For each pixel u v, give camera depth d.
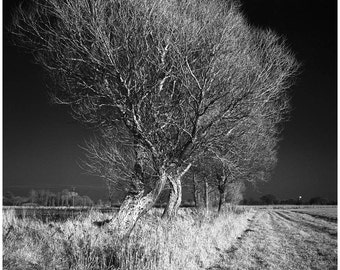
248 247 15.83
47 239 9.80
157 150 14.38
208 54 13.37
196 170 30.12
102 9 12.42
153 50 13.00
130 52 12.80
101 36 12.16
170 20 12.90
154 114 14.41
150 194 13.89
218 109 14.69
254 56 14.73
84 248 9.15
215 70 13.39
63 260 8.65
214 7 13.91
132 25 12.50
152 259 9.27
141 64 13.25
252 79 14.20
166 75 13.88
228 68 13.48
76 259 8.60
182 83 13.57
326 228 27.73
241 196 54.91
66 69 13.88
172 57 13.43
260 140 26.42
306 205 139.00
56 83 14.66
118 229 12.59
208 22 13.55
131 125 14.09
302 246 17.00
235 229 22.31
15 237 9.46
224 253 13.50
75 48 13.15
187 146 14.42
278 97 15.64
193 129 14.16
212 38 13.29
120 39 12.74
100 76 13.82
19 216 13.77
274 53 14.77
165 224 14.12
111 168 15.72
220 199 35.66
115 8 12.74
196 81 13.34
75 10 12.34
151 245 10.23
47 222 12.80
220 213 30.23
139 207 13.56
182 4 13.67
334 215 51.22
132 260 8.78
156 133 14.55
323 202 142.88
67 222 12.45
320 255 14.51
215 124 14.80
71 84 14.58
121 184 15.75
